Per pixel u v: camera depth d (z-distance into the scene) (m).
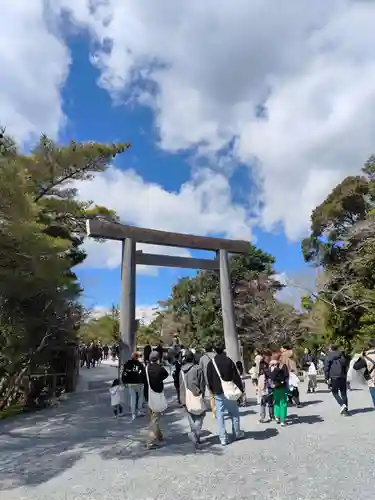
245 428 8.89
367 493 4.83
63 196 18.50
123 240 14.13
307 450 6.90
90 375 24.92
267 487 5.18
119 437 8.78
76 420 11.16
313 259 32.16
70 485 5.66
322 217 31.47
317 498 4.73
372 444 7.11
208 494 5.03
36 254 11.55
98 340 36.41
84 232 19.80
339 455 6.53
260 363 10.23
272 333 27.27
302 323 27.12
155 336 49.62
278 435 8.11
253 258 33.16
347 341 25.28
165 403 7.82
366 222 25.58
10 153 11.22
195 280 35.44
